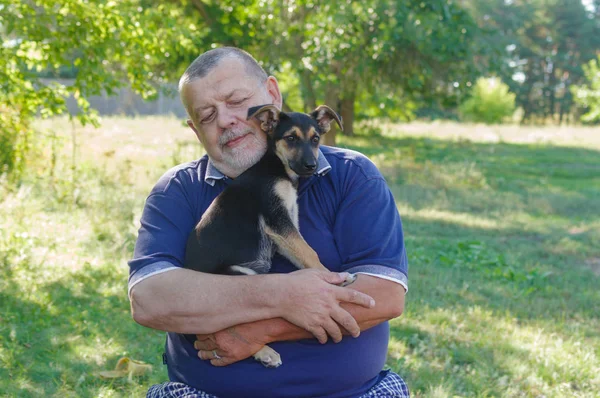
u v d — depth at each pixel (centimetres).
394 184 1711
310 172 322
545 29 6250
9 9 919
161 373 529
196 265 318
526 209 1495
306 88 1959
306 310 284
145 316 300
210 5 1748
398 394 320
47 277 757
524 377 552
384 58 1888
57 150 1495
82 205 1134
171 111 3659
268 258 329
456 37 1836
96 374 527
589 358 590
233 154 336
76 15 916
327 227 322
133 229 975
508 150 2847
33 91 967
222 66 331
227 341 295
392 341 613
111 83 974
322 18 1619
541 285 875
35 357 554
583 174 2139
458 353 594
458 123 4344
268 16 1717
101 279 769
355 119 3225
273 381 300
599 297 818
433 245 1076
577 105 6084
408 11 1723
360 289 294
